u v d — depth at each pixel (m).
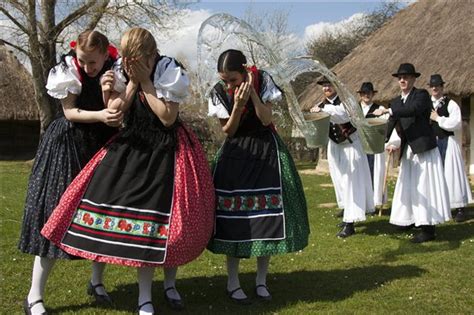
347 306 3.61
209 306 3.61
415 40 13.66
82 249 3.13
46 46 16.16
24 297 3.79
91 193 3.20
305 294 3.87
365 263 4.70
